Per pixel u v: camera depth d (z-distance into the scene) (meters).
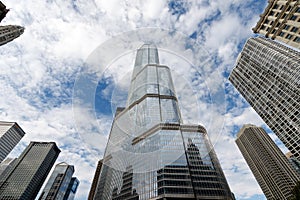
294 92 67.06
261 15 42.88
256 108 88.88
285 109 71.81
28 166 135.25
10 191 116.38
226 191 42.56
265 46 78.38
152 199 34.34
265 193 121.69
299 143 66.50
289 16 35.44
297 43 34.88
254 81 88.31
